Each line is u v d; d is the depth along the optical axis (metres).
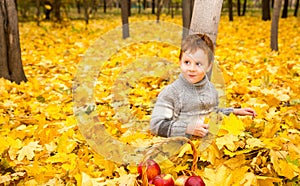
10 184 2.89
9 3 5.98
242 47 10.54
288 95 5.16
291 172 2.73
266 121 3.95
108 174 2.99
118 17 27.38
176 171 2.86
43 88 6.02
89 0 23.64
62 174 2.96
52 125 4.00
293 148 3.08
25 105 4.92
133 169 3.00
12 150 3.28
